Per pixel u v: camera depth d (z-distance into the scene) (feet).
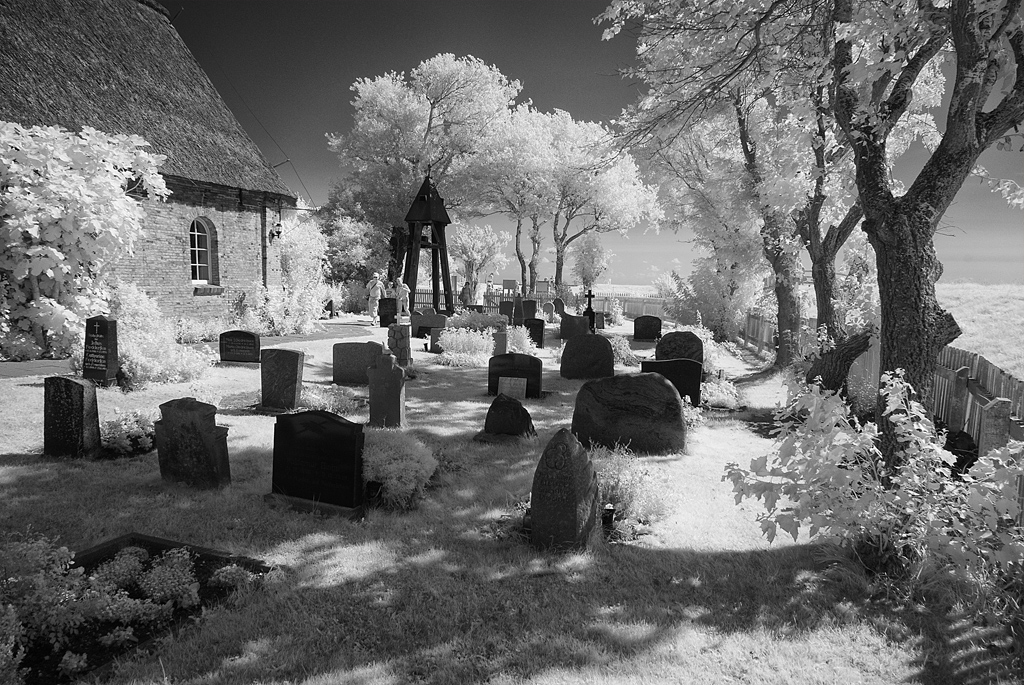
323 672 13.33
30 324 49.83
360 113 156.97
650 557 19.21
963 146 18.47
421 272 170.91
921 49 20.57
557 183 159.33
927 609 15.96
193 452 23.81
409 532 20.79
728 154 61.67
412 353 65.67
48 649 13.85
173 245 69.77
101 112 66.18
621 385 30.99
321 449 22.39
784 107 42.83
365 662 13.71
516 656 13.97
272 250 86.07
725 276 89.25
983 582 15.98
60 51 67.46
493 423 32.83
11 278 48.44
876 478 17.54
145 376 41.83
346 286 140.15
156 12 88.89
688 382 41.09
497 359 44.55
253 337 53.47
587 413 31.42
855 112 20.57
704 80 33.71
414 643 14.47
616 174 157.07
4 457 26.71
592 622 15.46
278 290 79.87
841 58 22.00
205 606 15.70
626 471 23.81
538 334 74.38
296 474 22.84
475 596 16.57
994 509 15.31
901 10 21.42
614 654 14.10
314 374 50.65
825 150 40.75
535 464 28.50
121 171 53.72
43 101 60.70
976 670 13.67
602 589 17.11
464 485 25.52
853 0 23.34
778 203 42.57
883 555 17.44
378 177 155.33
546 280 175.52
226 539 19.81
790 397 19.10
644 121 37.70
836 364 40.24
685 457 30.17
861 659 14.14
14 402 35.19
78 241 49.90
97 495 22.94
